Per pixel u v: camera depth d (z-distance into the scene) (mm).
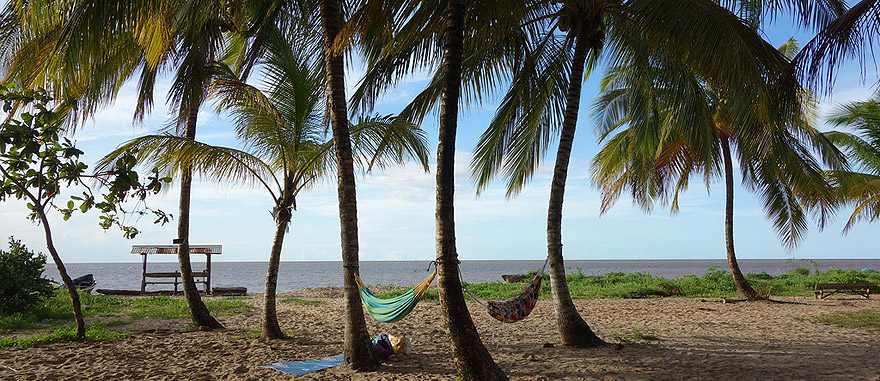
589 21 8664
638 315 13703
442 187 6164
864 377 6672
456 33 6277
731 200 17547
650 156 14219
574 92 8820
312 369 7531
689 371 7172
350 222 7547
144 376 7297
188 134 11133
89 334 10234
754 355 8156
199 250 23641
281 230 10305
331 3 7578
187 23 9375
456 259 6176
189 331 11164
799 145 15086
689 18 7145
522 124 10148
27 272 13453
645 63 9523
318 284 49000
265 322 10180
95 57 7340
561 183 8945
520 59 9547
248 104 9867
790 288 22297
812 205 15367
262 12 9594
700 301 17297
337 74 7551
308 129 10430
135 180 8133
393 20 6102
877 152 19312
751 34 7176
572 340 8930
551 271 9117
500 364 7867
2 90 7875
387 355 8164
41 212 9078
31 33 8344
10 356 8523
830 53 6754
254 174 10172
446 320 6105
